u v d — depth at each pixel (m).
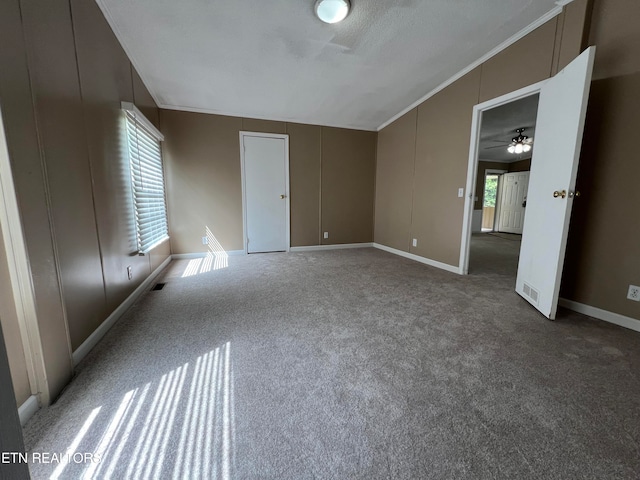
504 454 0.96
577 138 1.78
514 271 3.43
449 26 2.30
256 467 0.91
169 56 2.61
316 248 4.93
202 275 3.23
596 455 0.95
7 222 1.03
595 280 2.06
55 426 1.06
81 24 1.67
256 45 2.47
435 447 0.99
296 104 3.88
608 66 1.92
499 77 2.66
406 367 1.46
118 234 2.10
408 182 4.19
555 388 1.29
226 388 1.29
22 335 1.09
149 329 1.87
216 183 4.18
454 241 3.38
